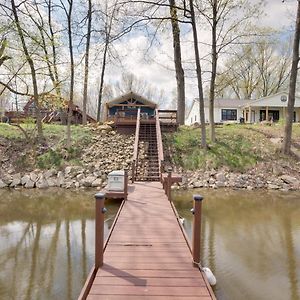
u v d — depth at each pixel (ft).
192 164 50.85
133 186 39.14
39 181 45.60
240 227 25.93
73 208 32.30
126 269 14.20
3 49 24.63
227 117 114.73
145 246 17.44
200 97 54.24
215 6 53.62
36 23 30.58
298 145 55.36
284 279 16.37
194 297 11.75
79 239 22.79
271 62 146.82
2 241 22.27
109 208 31.53
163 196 32.65
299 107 109.29
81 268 17.63
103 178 46.80
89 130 61.77
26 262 18.51
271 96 107.04
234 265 18.15
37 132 56.24
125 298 11.64
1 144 53.36
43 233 24.20
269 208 32.71
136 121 60.64
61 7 57.00
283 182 45.80
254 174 47.96
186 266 14.61
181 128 64.90
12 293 14.79
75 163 49.80
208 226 26.16
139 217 24.21
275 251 20.52
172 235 19.60
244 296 14.53
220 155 52.11
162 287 12.51
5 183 45.29
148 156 52.26
